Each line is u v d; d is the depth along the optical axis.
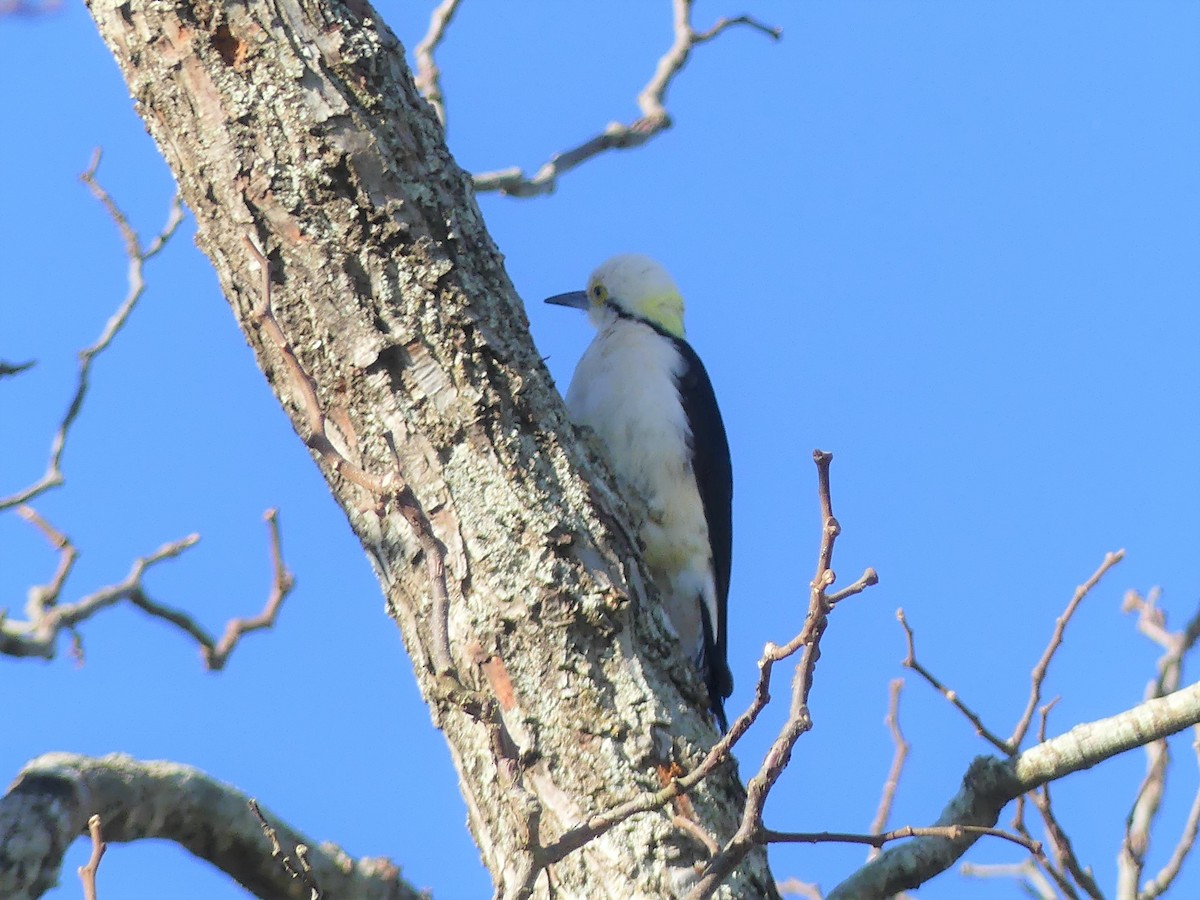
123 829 7.63
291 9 7.62
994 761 7.60
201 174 7.45
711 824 6.36
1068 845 8.27
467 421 7.04
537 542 6.82
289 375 7.25
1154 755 10.12
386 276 7.25
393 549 6.95
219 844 7.93
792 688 4.91
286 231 7.30
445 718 6.79
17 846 7.04
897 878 7.49
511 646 6.66
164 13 7.59
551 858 4.77
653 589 7.11
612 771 6.42
